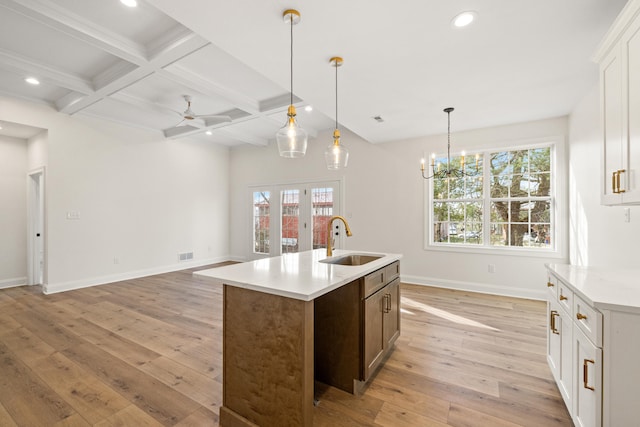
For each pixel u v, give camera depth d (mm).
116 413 1826
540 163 4250
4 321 3340
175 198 6207
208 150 6906
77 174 4766
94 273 4957
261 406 1636
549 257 4066
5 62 3076
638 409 1282
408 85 3014
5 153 4820
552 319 2023
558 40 2248
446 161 4852
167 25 2660
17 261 4934
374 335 2178
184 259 6367
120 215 5301
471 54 2447
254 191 7023
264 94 4117
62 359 2482
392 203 5227
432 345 2758
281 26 2070
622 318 1295
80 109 4391
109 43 2715
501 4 1869
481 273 4527
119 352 2605
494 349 2672
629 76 1642
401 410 1863
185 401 1948
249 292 1680
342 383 2084
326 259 2586
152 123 5414
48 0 2330
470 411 1848
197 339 2871
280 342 1570
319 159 6039
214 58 3150
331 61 2541
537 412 1832
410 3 1850
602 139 1961
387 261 2416
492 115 3920
